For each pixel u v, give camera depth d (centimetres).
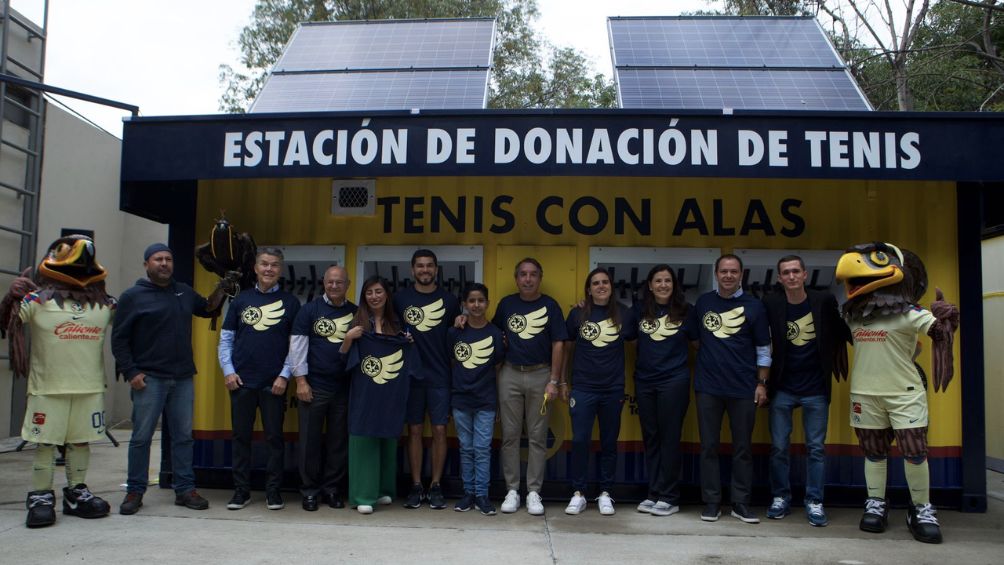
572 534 428
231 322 480
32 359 441
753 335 469
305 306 480
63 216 997
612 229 525
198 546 393
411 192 534
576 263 523
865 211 519
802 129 437
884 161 434
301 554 381
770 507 480
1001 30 1334
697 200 525
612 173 440
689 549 400
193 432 534
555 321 482
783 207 522
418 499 487
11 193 859
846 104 548
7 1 835
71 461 457
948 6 1378
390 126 451
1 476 625
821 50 627
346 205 537
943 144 433
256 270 486
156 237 1194
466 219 529
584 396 475
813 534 438
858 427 453
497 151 445
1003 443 738
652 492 486
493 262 525
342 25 711
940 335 422
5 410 855
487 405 478
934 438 505
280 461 482
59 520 448
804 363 463
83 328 450
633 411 514
